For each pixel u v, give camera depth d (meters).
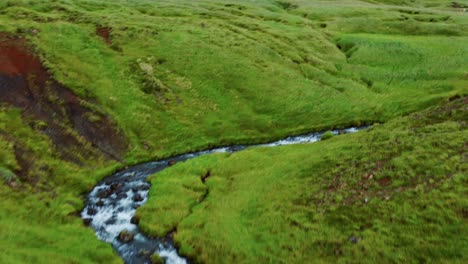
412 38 87.69
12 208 30.27
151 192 36.41
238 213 30.50
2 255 23.53
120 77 57.66
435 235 22.47
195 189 36.34
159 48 67.00
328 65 73.38
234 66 65.69
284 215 28.48
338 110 57.84
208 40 72.69
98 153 43.56
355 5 129.75
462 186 25.05
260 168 38.66
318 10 116.81
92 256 26.78
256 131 52.62
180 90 58.50
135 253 27.61
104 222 31.83
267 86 62.28
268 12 108.19
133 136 48.28
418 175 27.73
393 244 22.91
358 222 25.45
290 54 74.62
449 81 65.94
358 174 30.27
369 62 76.62
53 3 81.69
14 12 71.38
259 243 26.45
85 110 48.19
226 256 25.98
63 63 55.47
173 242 28.69
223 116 55.22
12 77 48.25
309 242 25.23
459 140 30.30
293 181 32.84
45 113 45.06
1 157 35.62
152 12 91.19
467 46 79.69
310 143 43.56
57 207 32.78
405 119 41.28
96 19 74.31
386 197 26.56
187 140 49.69
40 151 39.50
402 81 68.44
